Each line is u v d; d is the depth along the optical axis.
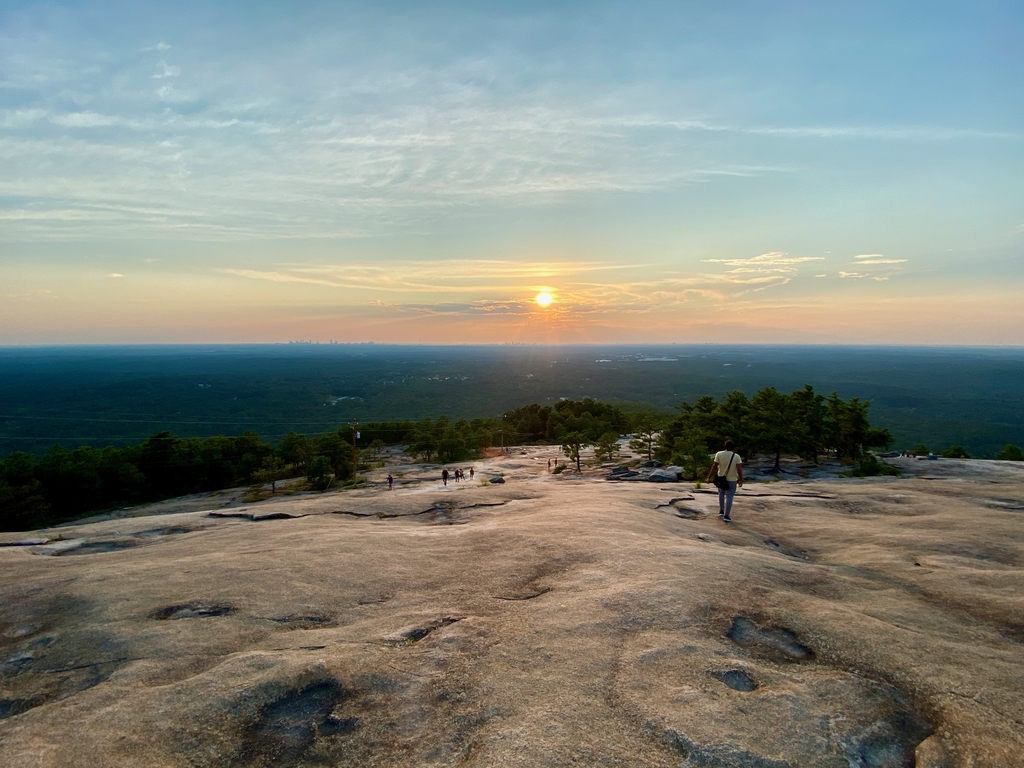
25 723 4.98
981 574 9.25
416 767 4.48
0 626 7.50
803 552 11.90
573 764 4.31
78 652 6.59
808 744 4.63
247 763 4.59
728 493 14.55
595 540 10.56
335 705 5.32
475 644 6.43
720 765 4.33
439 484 56.75
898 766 4.50
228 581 8.77
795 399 54.44
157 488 75.31
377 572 9.30
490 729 4.83
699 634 6.57
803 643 6.55
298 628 7.25
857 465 49.62
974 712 5.08
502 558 9.92
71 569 9.92
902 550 11.14
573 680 5.54
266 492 66.56
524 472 65.00
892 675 5.78
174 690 5.45
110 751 4.56
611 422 117.56
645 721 4.86
